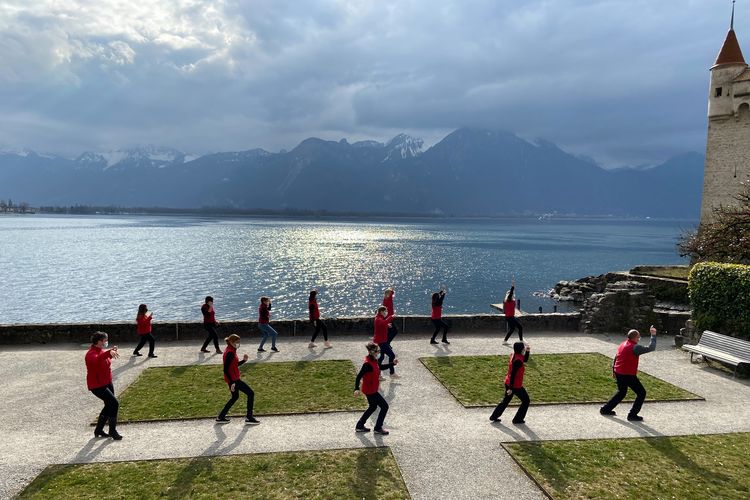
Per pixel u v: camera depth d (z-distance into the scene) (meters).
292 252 111.56
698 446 10.79
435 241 159.25
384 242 150.88
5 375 15.58
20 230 178.62
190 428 11.59
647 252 123.62
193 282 67.19
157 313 47.97
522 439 11.10
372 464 9.88
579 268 87.88
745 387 14.92
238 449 10.48
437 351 18.84
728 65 46.34
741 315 17.61
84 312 48.31
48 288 61.00
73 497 8.60
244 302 53.97
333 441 10.92
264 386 14.48
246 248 119.44
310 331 21.38
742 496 8.88
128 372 15.87
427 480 9.32
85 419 12.11
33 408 12.82
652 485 9.19
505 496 8.84
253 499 8.62
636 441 11.03
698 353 17.11
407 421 12.11
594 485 9.16
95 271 75.81
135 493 8.74
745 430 11.73
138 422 11.88
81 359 17.36
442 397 13.82
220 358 17.62
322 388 14.34
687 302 35.31
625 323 22.47
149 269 78.88
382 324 15.80
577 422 12.13
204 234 171.50
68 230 182.12
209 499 8.59
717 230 33.91
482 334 21.95
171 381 14.89
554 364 17.03
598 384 14.92
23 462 9.86
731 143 46.34
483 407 13.06
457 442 10.94
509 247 137.00
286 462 9.91
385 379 15.35
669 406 13.30
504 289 64.44
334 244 138.62
